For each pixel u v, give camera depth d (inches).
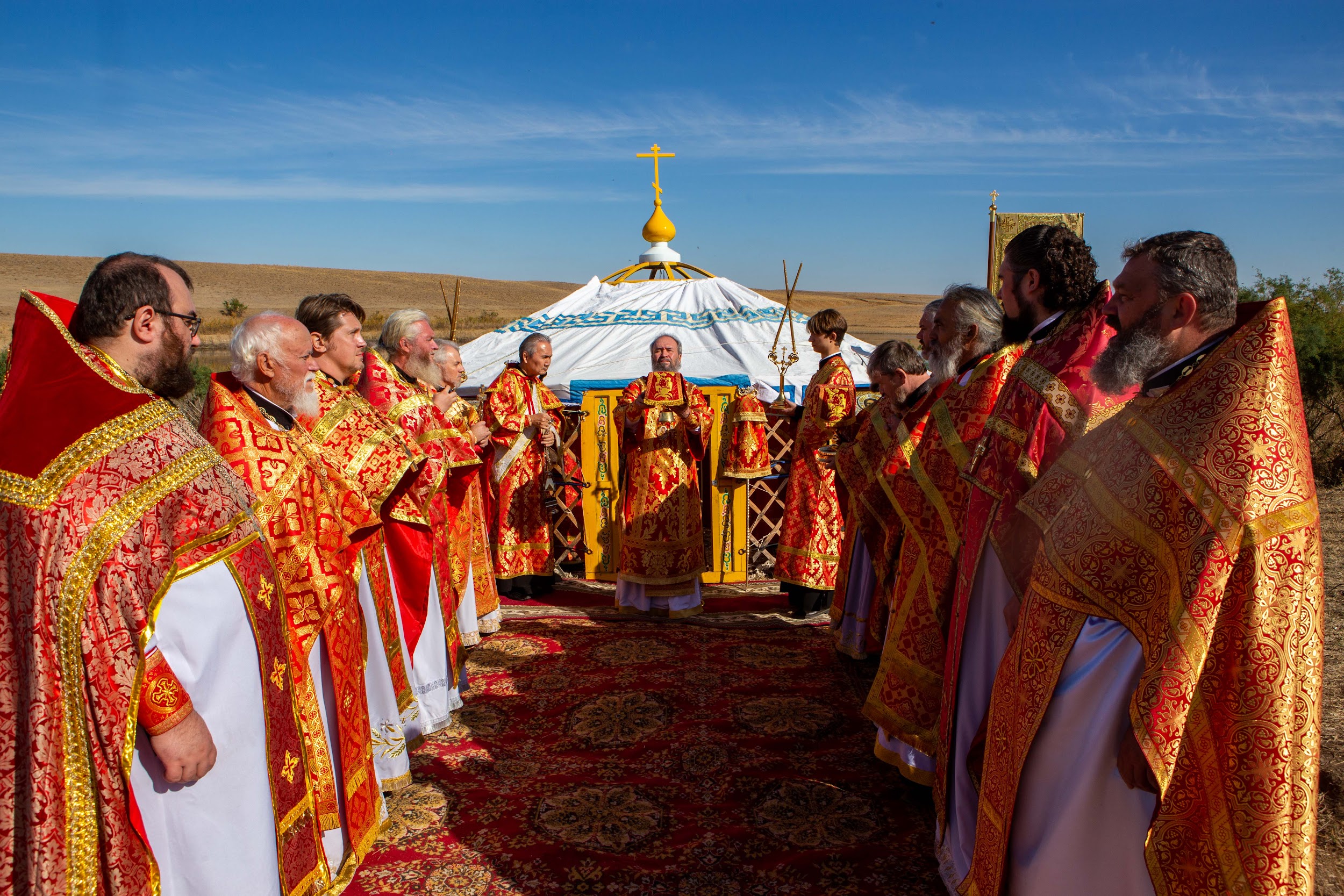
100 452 74.7
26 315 80.4
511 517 248.7
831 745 157.3
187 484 80.1
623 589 235.0
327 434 125.7
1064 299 107.0
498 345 347.6
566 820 132.5
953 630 111.7
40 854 71.1
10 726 72.3
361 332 133.8
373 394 147.3
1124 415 81.8
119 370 80.4
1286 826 70.3
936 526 127.2
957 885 106.5
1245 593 70.3
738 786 142.6
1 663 72.0
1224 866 72.6
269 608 93.4
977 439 120.1
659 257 416.2
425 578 148.7
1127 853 81.0
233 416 109.7
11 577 72.1
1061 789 84.4
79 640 71.4
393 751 138.2
